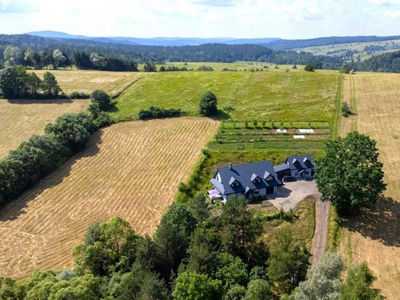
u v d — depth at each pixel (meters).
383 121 99.06
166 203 71.50
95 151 95.94
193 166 84.25
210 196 71.31
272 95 122.75
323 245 55.41
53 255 58.50
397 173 74.19
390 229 58.75
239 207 50.56
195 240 44.97
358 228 59.56
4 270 55.62
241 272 43.06
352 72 155.38
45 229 65.62
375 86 124.50
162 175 81.75
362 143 61.97
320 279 36.50
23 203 74.56
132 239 50.38
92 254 47.25
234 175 70.50
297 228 59.69
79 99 133.00
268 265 50.09
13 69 132.38
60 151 92.00
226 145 91.62
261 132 97.19
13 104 129.12
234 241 50.25
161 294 36.34
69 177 83.94
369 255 53.06
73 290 34.22
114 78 154.25
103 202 73.19
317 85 128.62
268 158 84.50
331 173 61.34
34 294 35.12
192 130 102.56
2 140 104.38
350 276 33.81
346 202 61.34
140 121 111.94
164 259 45.16
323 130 96.44
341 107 107.81
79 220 67.75
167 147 94.44
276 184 71.25
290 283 44.25
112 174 84.00
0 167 75.50
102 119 110.62
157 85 140.38
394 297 45.00
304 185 74.44
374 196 59.06
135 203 72.19
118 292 39.72
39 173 83.69
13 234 64.62
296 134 95.06
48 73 132.75
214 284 37.66
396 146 85.56
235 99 122.31
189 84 138.62
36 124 113.44
